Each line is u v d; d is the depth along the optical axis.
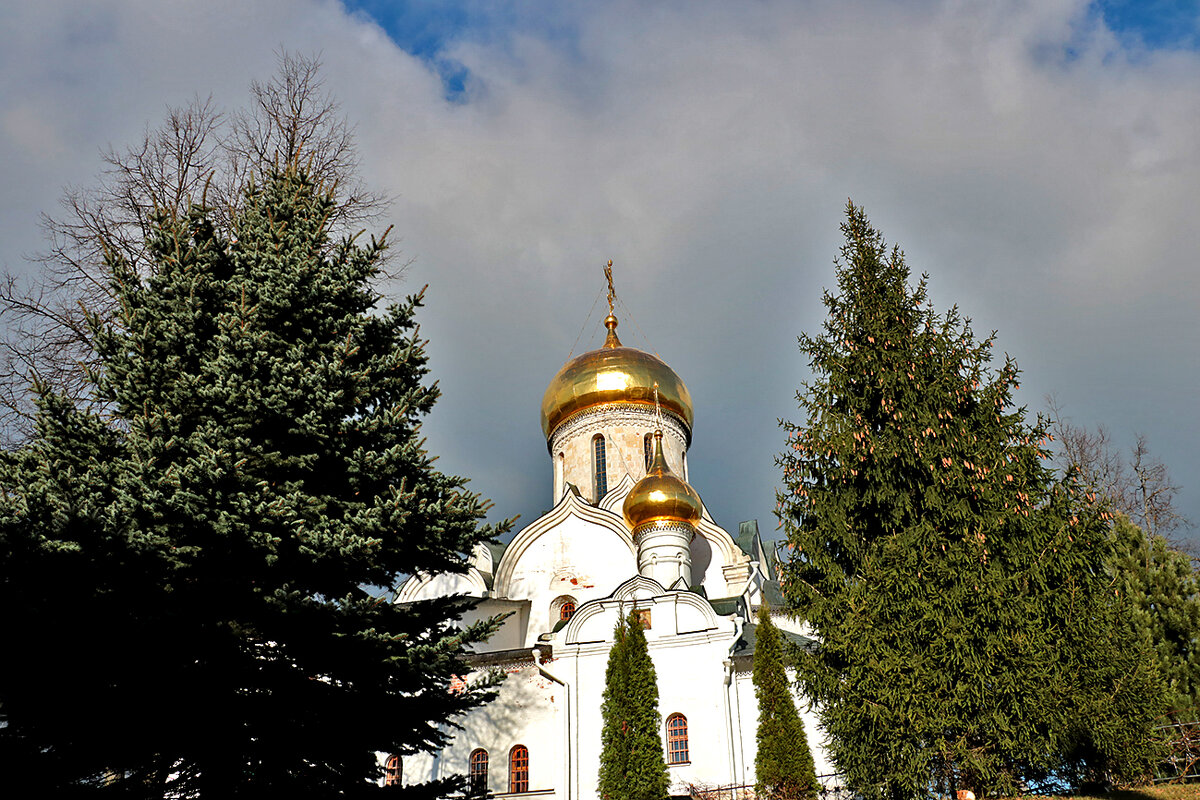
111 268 17.92
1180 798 19.11
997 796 18.00
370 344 18.64
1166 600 25.33
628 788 25.02
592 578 33.59
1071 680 17.86
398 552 16.58
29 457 15.63
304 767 15.46
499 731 28.97
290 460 16.34
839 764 19.09
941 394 20.55
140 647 13.92
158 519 14.95
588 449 39.53
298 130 24.89
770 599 35.38
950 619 18.33
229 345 16.53
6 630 13.30
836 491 21.11
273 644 18.00
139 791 14.14
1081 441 36.50
